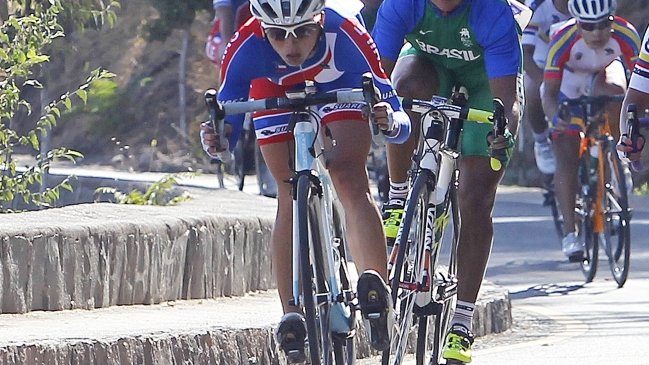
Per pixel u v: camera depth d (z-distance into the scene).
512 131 14.84
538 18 30.95
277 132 13.88
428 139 14.80
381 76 13.62
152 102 89.81
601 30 27.28
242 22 34.16
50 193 23.41
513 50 15.20
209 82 90.81
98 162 85.69
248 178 60.69
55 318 16.92
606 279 28.48
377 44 15.78
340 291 13.35
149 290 18.75
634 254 32.22
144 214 19.66
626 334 20.59
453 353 15.20
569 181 27.70
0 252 16.72
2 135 23.02
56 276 17.39
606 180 27.30
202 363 15.73
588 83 28.33
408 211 14.22
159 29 82.06
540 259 31.77
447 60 16.02
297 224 12.82
